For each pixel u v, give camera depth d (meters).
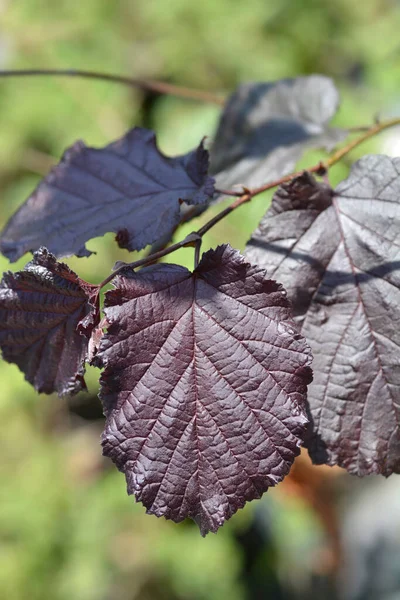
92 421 1.34
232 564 1.20
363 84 1.23
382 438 0.50
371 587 1.14
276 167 0.58
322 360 0.51
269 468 0.48
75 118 1.33
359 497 1.24
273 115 0.60
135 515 1.21
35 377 0.50
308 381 0.48
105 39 1.40
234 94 0.62
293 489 1.04
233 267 0.48
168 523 1.21
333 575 1.21
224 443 0.48
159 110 1.31
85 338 0.49
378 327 0.51
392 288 0.51
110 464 1.28
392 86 1.13
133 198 0.53
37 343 0.50
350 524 1.21
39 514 1.18
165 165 0.54
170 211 0.52
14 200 1.30
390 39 1.28
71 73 0.67
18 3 1.38
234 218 0.93
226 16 1.41
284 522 1.24
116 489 1.23
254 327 0.48
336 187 0.52
